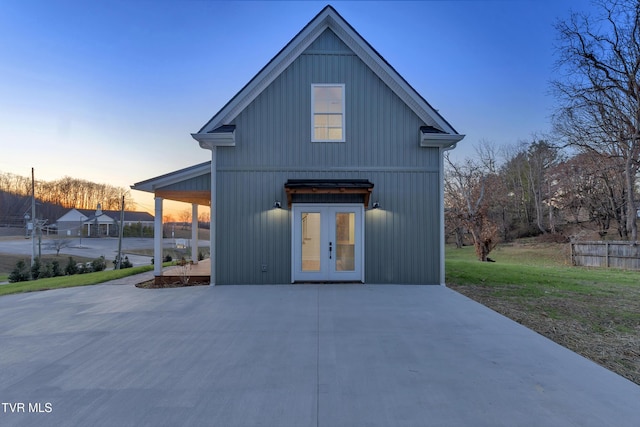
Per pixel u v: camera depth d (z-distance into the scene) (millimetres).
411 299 6930
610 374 3371
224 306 6383
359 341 4375
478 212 21766
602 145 18297
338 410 2645
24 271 15102
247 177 8727
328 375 3320
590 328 5020
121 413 2604
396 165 8758
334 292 7625
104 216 52500
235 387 3057
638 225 21766
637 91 15609
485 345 4219
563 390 3000
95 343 4332
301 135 8797
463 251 27484
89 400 2820
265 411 2633
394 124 8812
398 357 3811
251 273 8648
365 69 8852
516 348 4109
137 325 5164
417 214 8711
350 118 8805
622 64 16000
